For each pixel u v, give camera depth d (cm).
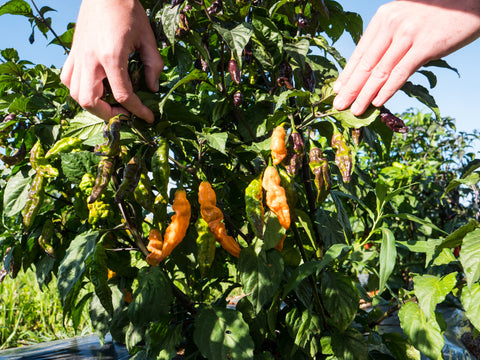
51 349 93
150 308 45
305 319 49
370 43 36
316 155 44
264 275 45
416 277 49
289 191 45
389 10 34
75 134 50
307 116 47
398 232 116
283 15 55
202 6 45
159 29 47
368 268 51
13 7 62
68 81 41
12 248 63
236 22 50
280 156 42
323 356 57
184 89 59
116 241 58
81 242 47
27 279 171
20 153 57
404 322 47
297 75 50
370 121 41
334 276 51
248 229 58
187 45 60
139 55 43
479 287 44
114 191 50
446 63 48
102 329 63
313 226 54
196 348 55
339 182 57
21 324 142
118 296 59
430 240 49
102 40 37
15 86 66
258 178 45
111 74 38
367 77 37
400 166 133
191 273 57
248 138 52
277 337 55
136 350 62
